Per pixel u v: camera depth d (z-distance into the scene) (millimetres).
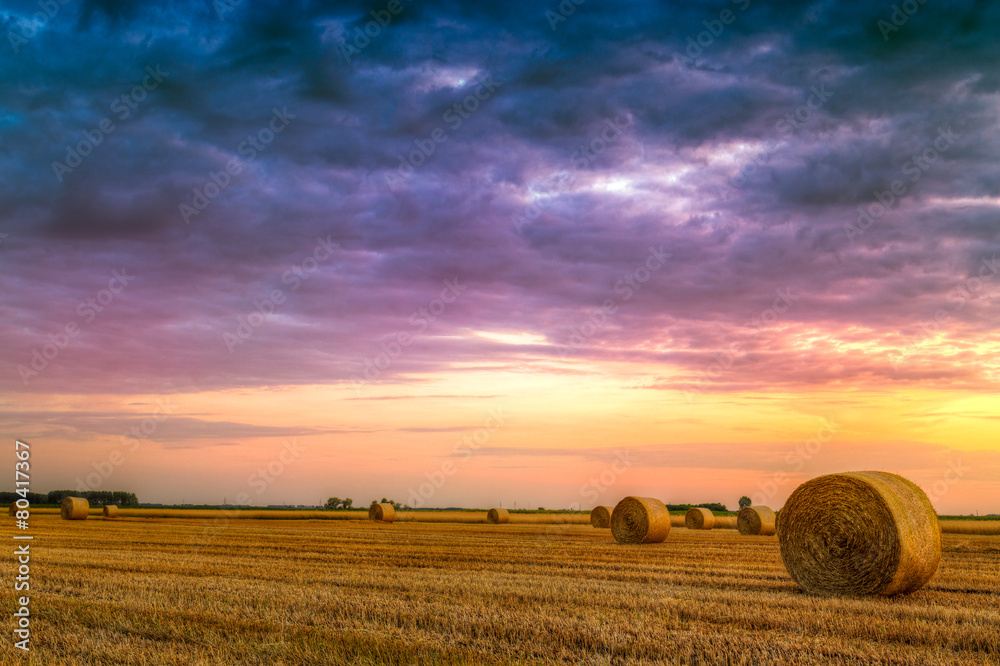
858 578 13516
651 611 10703
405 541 26750
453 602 11391
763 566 17688
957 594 13461
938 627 9484
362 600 11445
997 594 13516
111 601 11430
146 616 10188
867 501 13609
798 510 14500
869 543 13453
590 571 16297
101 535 29281
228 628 9453
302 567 16875
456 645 8539
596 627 9383
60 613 10406
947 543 27578
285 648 8344
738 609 10898
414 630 9375
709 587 13914
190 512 62125
